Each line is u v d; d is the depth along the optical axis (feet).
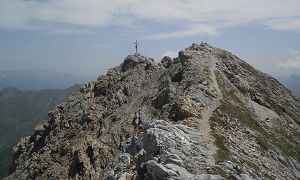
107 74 420.77
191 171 131.85
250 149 187.73
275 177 173.17
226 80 310.24
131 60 419.95
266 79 399.85
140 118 296.92
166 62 410.31
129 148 222.07
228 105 241.14
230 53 411.54
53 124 402.31
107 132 317.42
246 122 228.63
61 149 346.13
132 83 382.83
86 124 360.69
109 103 371.15
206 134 178.09
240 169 141.18
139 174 154.51
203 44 389.60
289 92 404.98
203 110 217.15
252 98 317.42
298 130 301.84
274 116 291.99
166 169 128.16
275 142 231.50
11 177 378.53
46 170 331.98
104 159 289.94
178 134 161.89
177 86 301.43
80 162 297.94
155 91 334.03
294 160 217.97
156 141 151.33
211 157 148.05
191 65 318.86
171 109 220.64
